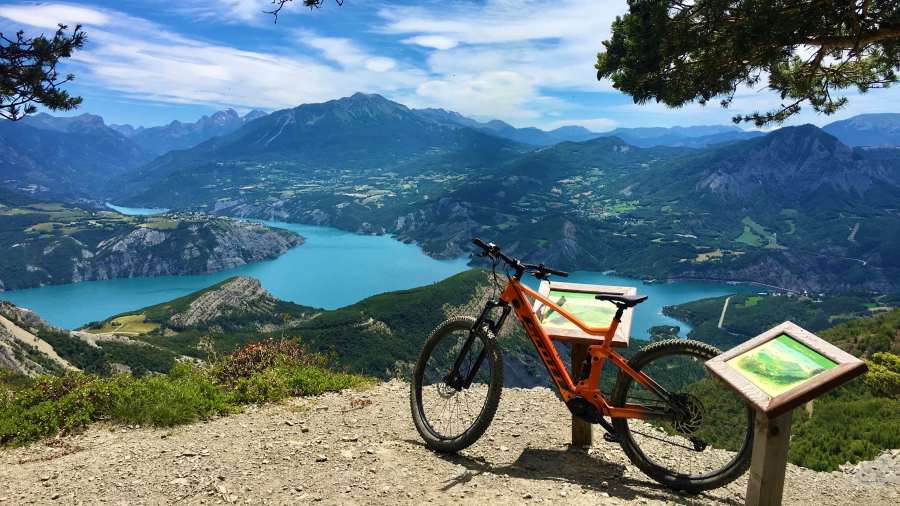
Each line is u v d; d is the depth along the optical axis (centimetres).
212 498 434
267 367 874
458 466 504
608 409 463
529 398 721
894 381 1516
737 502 454
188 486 457
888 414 1207
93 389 714
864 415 1258
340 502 421
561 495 438
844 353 338
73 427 664
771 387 351
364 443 562
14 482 482
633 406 455
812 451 866
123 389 732
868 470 627
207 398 732
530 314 496
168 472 488
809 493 543
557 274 489
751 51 668
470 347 526
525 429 615
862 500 525
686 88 773
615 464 526
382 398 764
